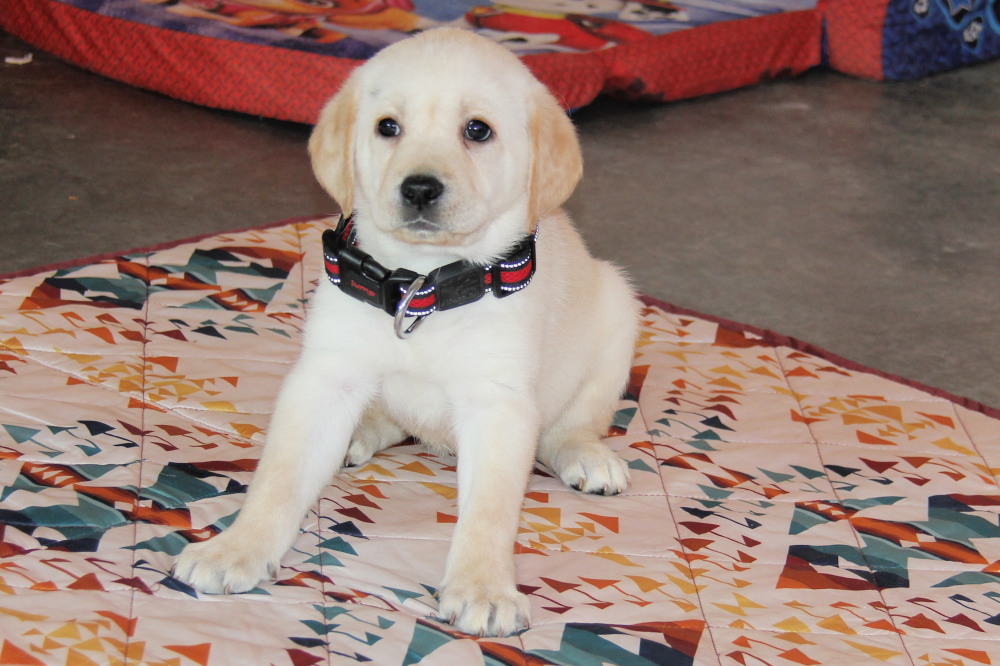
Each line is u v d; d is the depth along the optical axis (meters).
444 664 1.48
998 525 1.71
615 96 3.11
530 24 3.07
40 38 3.11
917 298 2.29
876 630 1.57
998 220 2.68
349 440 1.64
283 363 1.83
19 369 1.74
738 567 1.62
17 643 1.42
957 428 1.86
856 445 1.82
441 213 1.53
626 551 1.62
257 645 1.47
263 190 2.54
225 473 1.64
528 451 1.59
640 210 2.60
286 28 2.84
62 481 1.59
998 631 1.58
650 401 1.86
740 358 1.97
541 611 1.54
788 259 2.43
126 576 1.51
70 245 2.23
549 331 1.65
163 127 2.82
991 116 3.31
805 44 3.47
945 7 3.53
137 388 1.74
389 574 1.56
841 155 2.99
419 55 1.57
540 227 1.67
